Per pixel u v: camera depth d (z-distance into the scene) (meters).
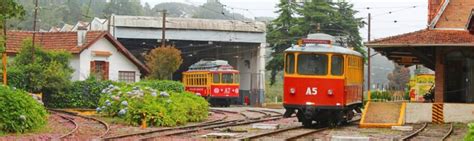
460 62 30.89
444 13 32.34
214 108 50.53
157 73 53.56
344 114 28.00
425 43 28.70
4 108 20.39
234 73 56.91
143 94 28.17
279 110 47.25
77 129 22.73
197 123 29.41
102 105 32.75
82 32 51.28
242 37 65.06
